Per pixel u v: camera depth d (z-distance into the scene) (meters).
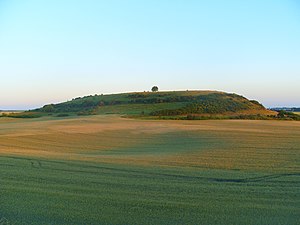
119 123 46.56
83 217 7.01
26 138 25.80
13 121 56.34
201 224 6.70
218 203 7.97
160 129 36.69
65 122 49.09
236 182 10.18
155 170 12.17
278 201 8.16
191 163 13.91
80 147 21.94
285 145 20.75
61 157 15.70
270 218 7.03
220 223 6.76
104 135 30.59
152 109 81.31
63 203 7.88
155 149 20.55
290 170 12.30
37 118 67.50
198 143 23.16
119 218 6.97
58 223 6.68
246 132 31.09
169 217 7.05
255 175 11.30
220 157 15.77
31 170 11.89
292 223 6.79
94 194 8.66
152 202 8.01
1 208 7.50
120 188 9.32
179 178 10.73
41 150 19.48
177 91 108.12
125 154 17.81
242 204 7.91
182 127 38.84
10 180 10.11
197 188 9.39
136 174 11.38
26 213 7.20
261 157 15.73
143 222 6.78
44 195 8.51
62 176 10.86
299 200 8.26
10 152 17.42
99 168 12.53
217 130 33.66
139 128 38.16
